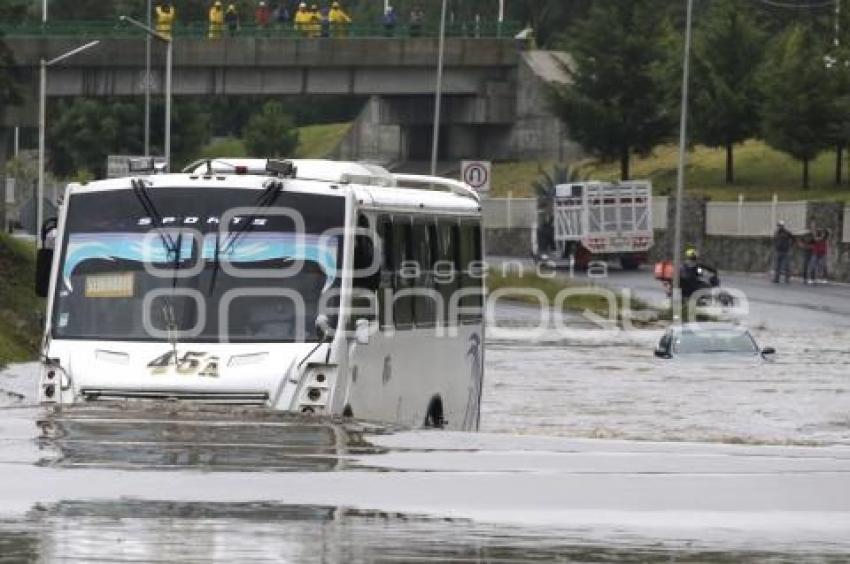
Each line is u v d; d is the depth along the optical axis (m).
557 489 32.22
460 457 36.22
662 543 27.33
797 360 97.06
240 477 32.66
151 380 43.50
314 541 26.78
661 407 70.94
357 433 39.53
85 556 25.31
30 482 31.80
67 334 44.75
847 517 29.83
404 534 27.55
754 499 31.53
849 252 178.38
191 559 25.20
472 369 55.31
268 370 43.34
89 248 45.31
